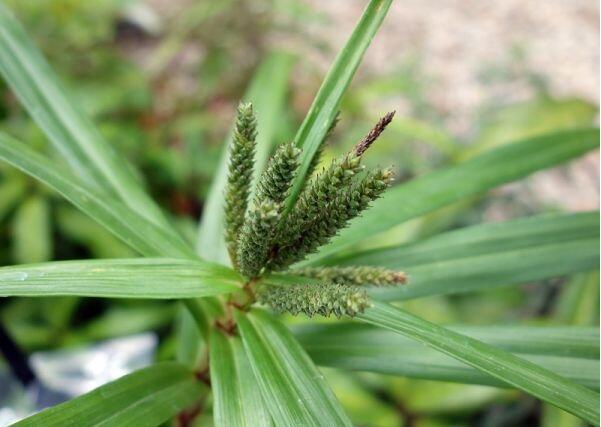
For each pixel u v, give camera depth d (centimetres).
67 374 32
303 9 58
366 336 22
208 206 25
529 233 23
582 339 21
